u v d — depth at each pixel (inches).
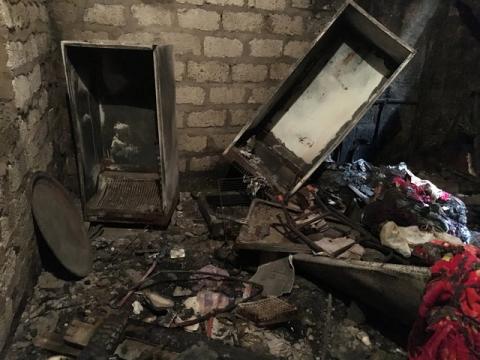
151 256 115.7
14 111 85.3
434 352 74.7
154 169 134.8
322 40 130.3
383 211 114.9
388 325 97.0
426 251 93.9
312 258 100.1
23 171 91.1
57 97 128.7
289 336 92.4
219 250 119.0
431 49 166.1
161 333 85.6
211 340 84.7
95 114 126.2
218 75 140.8
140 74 122.4
